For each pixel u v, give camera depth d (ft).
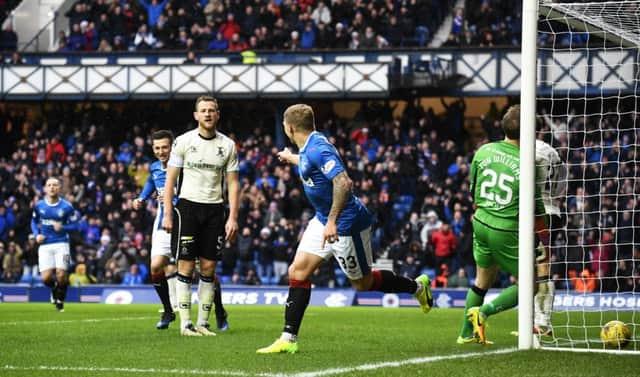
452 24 156.66
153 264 58.23
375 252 130.93
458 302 109.81
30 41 170.81
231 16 158.92
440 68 144.66
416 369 35.99
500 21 153.28
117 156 152.35
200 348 44.78
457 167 137.90
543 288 52.37
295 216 135.23
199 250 53.42
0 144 164.04
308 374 34.55
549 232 51.16
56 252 89.45
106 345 46.50
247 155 145.28
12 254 134.10
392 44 154.92
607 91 135.33
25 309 89.97
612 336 46.93
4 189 147.23
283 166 143.02
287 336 42.60
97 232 138.82
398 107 163.53
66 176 146.00
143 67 148.46
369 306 108.78
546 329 52.54
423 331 58.18
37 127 160.66
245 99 150.51
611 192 131.64
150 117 160.15
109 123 159.74
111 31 163.53
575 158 138.51
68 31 174.09
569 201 128.98
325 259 42.65
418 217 132.98
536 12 44.55
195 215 52.70
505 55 143.74
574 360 39.06
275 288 114.21
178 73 147.84
